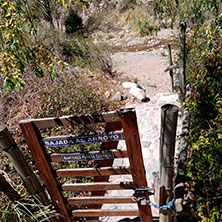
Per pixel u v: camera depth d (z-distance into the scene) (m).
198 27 4.22
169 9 3.75
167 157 1.73
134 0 12.82
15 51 1.64
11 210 2.12
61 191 2.29
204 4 3.40
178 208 2.21
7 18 1.61
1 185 2.00
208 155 2.11
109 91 5.79
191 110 3.26
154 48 9.66
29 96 4.78
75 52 7.78
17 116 4.30
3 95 4.64
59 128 4.12
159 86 6.23
